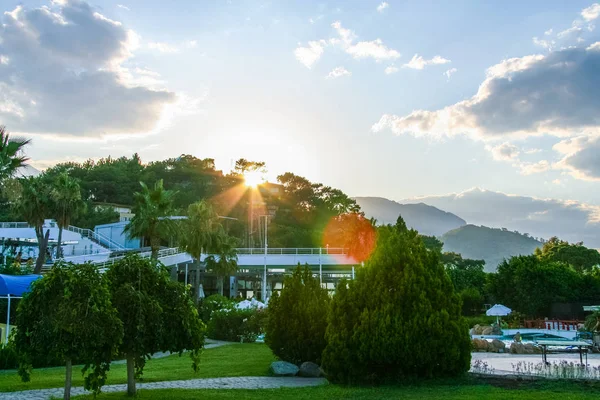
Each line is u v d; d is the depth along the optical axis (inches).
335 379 643.5
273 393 565.3
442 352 604.4
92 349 469.7
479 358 898.1
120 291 507.5
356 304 641.6
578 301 1952.5
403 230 691.4
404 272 627.5
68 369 483.8
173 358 976.3
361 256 2689.5
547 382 593.9
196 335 551.5
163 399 523.2
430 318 604.4
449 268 2464.3
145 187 1943.9
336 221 4581.7
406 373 617.3
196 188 4992.6
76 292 462.3
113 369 820.6
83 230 2652.6
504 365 768.9
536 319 1857.8
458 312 640.4
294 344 773.3
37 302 470.3
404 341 599.8
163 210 1909.4
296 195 4931.1
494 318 1898.4
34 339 463.5
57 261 486.0
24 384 638.5
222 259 2428.6
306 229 4377.5
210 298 1852.9
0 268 1640.0
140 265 536.1
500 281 2037.4
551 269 1964.8
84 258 2071.9
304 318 778.2
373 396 535.2
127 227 1951.3
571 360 854.5
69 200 1836.9
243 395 549.6
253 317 1397.6
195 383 658.8
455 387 579.2
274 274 3422.7
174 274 2586.1
